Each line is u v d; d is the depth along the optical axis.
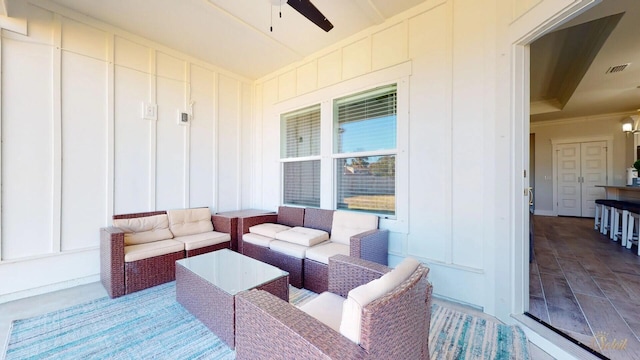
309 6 2.11
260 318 1.22
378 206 3.09
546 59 3.85
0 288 2.42
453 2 2.46
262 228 3.43
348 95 3.32
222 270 2.26
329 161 3.52
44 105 2.66
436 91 2.58
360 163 3.27
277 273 2.19
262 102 4.54
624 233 4.13
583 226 5.83
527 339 1.88
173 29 3.12
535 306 2.23
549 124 7.41
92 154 2.96
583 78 3.93
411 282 1.16
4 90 2.45
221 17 2.88
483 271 2.29
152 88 3.43
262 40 3.35
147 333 1.94
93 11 2.79
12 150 2.49
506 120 2.09
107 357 1.69
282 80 4.19
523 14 1.92
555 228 5.64
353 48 3.24
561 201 7.25
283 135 4.25
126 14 2.84
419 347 1.26
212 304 1.94
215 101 4.13
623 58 3.24
